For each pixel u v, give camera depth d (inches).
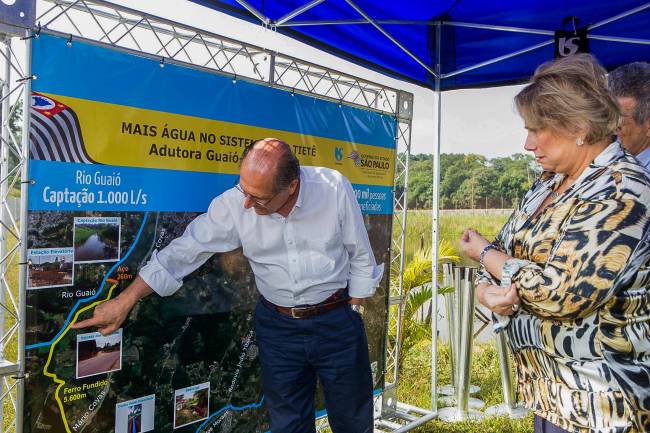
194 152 97.9
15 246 76.5
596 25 138.9
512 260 54.8
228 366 107.6
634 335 49.1
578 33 139.2
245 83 106.7
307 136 121.3
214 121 101.0
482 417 166.4
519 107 54.6
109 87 84.8
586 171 52.0
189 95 96.6
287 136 116.4
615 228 46.6
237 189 89.3
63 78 79.2
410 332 209.0
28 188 75.5
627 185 48.1
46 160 77.5
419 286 216.5
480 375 206.4
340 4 122.6
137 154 89.1
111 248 86.2
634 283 48.2
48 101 77.6
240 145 106.3
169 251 89.4
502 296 53.1
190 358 100.1
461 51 156.0
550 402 54.4
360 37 138.3
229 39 104.0
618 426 49.1
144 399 93.0
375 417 157.0
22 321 76.0
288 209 85.7
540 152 54.6
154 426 95.0
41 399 79.0
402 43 146.6
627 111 65.6
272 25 120.1
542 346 53.9
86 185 82.4
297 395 95.6
